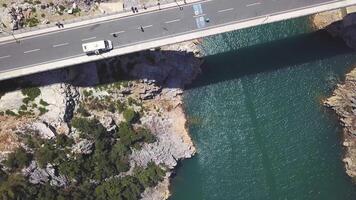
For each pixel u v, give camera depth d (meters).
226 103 151.12
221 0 129.62
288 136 149.12
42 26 130.00
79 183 140.88
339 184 145.88
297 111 150.12
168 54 143.88
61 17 133.12
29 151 136.38
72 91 137.88
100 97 141.25
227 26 129.38
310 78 150.62
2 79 129.12
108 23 130.12
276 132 149.50
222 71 150.88
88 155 141.50
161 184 147.25
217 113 150.88
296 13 129.12
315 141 148.62
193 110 150.62
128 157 144.38
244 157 148.88
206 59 150.75
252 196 146.62
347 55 150.25
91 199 140.00
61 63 129.38
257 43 150.62
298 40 150.88
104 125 140.88
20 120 135.75
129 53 130.50
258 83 151.12
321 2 128.88
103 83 140.75
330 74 150.25
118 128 143.62
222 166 149.00
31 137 136.38
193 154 149.38
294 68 151.00
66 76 136.12
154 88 144.50
